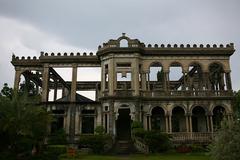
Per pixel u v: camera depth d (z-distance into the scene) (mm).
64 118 49531
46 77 51594
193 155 36500
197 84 56500
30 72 55594
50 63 52344
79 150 41625
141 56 50250
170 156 35375
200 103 48188
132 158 33062
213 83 53562
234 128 22547
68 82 58312
